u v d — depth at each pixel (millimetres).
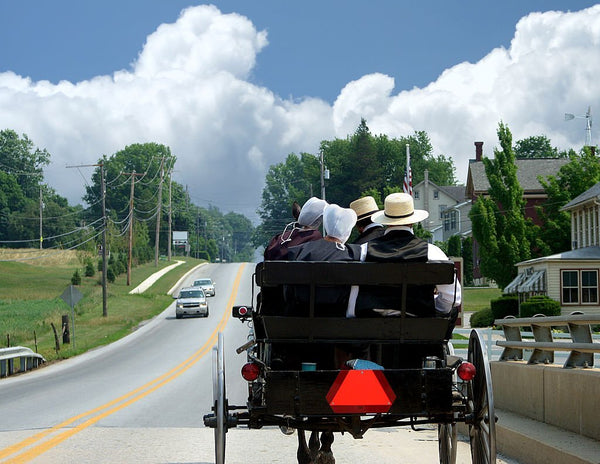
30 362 30141
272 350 6484
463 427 10203
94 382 20812
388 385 5738
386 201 6449
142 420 12109
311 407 5711
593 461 6230
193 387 18609
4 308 61688
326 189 136375
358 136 133500
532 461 7492
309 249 6246
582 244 46344
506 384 10031
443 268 5969
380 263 5922
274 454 8930
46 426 11406
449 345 6918
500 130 49469
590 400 7438
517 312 41438
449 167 154875
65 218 167375
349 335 6086
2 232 161250
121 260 100688
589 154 53469
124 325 52406
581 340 8172
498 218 49000
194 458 8570
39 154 176125
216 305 65938
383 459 8492
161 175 111125
